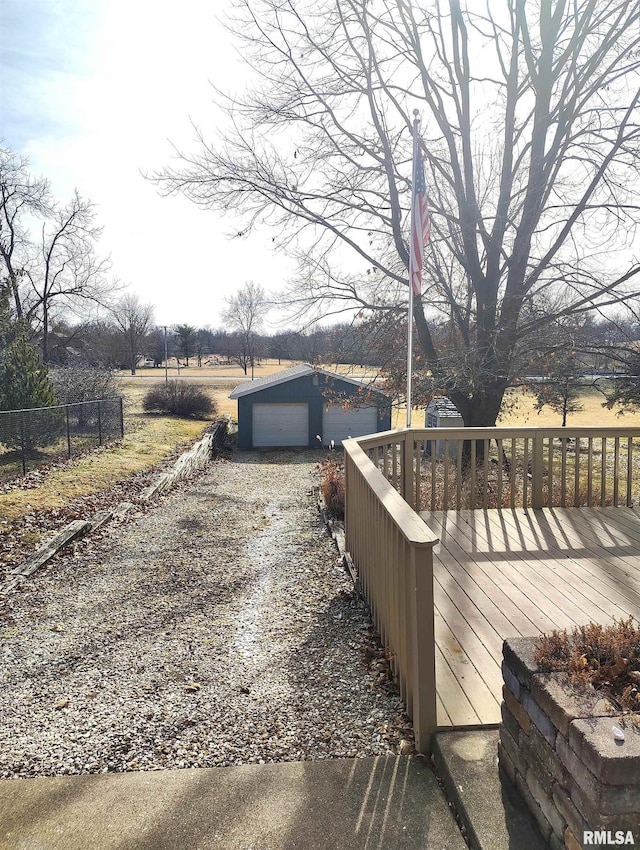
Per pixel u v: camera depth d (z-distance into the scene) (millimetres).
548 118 10453
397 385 12062
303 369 21094
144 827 2111
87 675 3635
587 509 5715
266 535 7590
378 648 3605
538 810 1863
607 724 1595
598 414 22766
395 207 11445
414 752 2479
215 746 2713
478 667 2863
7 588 5355
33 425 12375
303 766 2438
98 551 6781
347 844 1978
